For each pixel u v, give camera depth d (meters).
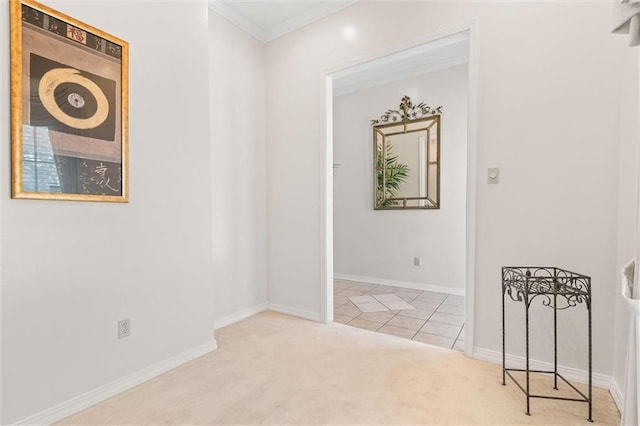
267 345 2.32
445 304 3.39
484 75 2.02
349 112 4.60
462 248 3.80
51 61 1.48
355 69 2.66
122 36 1.76
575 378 1.79
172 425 1.45
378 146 4.36
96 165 1.64
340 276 4.72
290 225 3.03
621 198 1.61
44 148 1.45
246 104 2.97
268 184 3.18
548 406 1.57
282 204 3.08
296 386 1.77
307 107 2.88
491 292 2.03
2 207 1.35
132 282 1.81
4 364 1.35
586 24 1.73
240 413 1.54
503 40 1.96
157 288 1.93
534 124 1.88
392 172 4.25
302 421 1.48
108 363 1.69
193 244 2.15
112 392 1.69
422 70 3.98
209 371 1.94
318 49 2.80
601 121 1.70
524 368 1.92
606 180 1.70
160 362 1.94
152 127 1.91
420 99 4.05
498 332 2.01
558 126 1.81
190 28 2.14
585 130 1.74
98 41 1.65
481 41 2.02
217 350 2.24
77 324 1.58
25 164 1.39
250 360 2.09
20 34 1.38
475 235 2.07
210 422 1.47
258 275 3.10
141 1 1.86
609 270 1.69
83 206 1.60
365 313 3.08
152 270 1.91
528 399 1.52
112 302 1.72
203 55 2.23
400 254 4.21
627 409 1.20
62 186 1.51
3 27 1.34
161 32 1.96
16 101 1.36
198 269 2.18
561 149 1.81
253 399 1.65
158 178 1.94
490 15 2.00
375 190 4.37
